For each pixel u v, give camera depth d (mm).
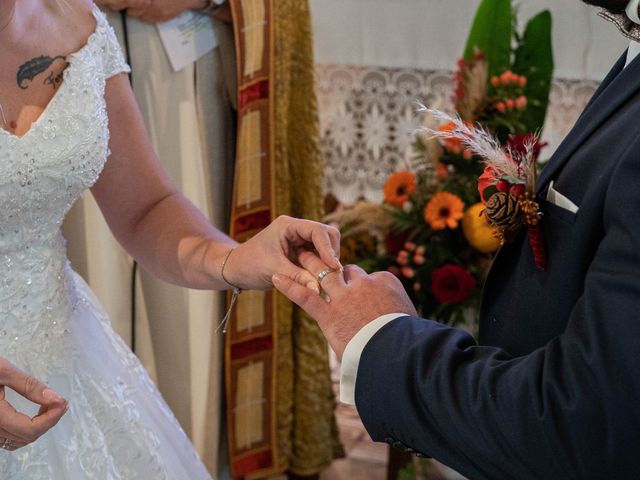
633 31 883
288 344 2078
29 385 949
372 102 2502
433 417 864
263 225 1983
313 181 2039
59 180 1135
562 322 917
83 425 1199
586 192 874
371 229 2119
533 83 2164
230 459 2086
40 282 1192
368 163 2512
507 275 1060
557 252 916
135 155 1357
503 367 846
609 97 922
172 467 1324
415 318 943
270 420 2090
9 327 1164
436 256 2068
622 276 756
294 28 1946
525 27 2221
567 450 770
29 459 1128
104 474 1188
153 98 1868
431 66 2486
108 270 1882
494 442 817
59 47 1184
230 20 1912
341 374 954
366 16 2465
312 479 2182
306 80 1985
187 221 1369
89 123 1159
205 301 1967
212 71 1926
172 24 1843
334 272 1044
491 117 2053
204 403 2012
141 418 1313
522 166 992
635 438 745
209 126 1951
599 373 752
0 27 1109
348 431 2611
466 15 2453
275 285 1027
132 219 1402
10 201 1098
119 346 1385
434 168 2100
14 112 1132
